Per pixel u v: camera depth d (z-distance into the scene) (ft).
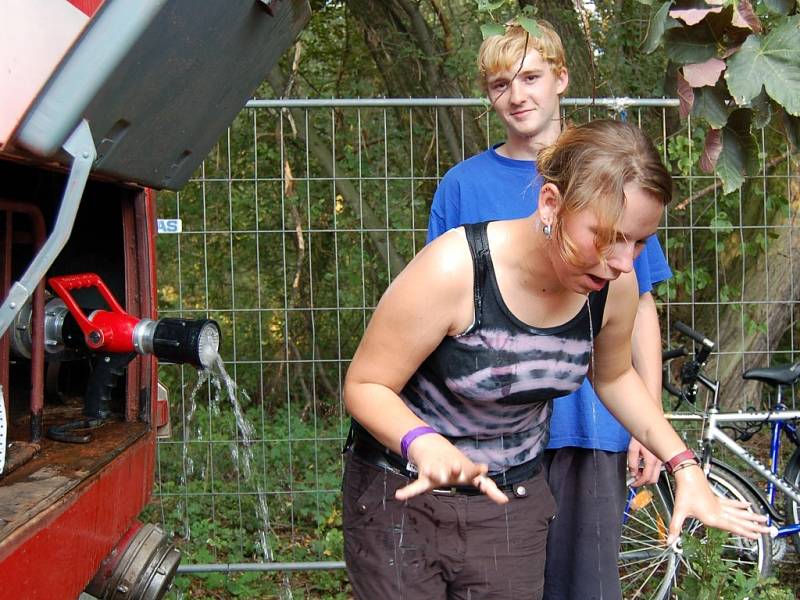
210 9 6.10
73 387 9.87
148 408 8.82
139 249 8.86
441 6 23.71
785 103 5.12
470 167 8.77
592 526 8.44
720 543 10.37
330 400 20.77
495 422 6.40
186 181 8.34
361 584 6.77
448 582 6.82
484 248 5.81
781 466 14.98
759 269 20.34
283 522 16.37
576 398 8.30
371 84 24.29
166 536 8.75
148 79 5.96
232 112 8.05
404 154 20.62
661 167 5.11
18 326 7.80
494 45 8.32
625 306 6.34
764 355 20.54
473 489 6.63
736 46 5.28
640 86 20.30
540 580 7.05
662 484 13.24
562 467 8.53
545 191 5.32
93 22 5.24
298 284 20.93
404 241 19.45
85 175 5.49
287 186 19.90
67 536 6.15
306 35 24.35
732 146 5.64
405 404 6.25
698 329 20.53
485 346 5.95
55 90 5.30
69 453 7.50
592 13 20.01
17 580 5.27
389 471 6.60
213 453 17.61
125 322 8.00
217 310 15.74
